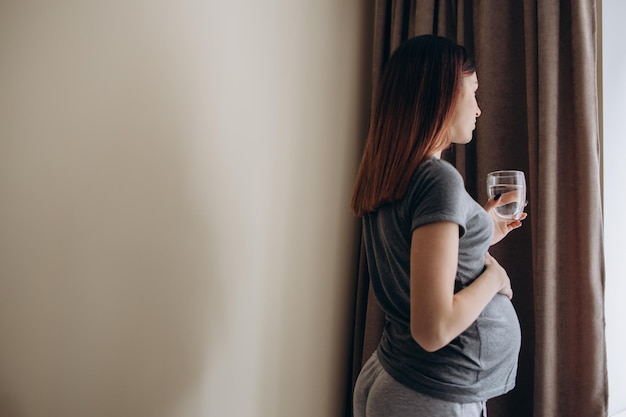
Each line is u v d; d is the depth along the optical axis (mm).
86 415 1201
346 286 1801
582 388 1342
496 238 1111
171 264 1318
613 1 1530
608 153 1485
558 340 1376
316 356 1684
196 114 1364
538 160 1404
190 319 1354
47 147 1161
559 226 1397
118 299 1241
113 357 1235
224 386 1424
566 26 1431
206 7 1387
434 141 919
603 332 1334
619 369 1538
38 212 1152
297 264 1617
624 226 1546
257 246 1502
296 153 1614
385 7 1801
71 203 1185
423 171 881
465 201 872
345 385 1797
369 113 1902
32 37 1146
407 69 959
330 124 1736
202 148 1375
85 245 1201
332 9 1756
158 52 1298
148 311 1283
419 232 810
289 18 1600
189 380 1354
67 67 1182
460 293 838
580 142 1351
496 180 1062
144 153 1276
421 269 785
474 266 927
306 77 1652
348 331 1812
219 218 1409
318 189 1689
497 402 1497
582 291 1344
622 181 1542
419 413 881
